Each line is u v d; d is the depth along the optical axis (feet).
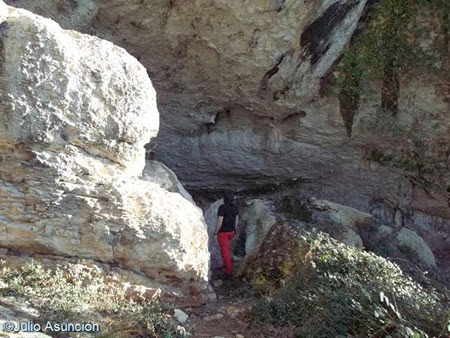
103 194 18.95
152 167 23.86
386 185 33.99
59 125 18.51
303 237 23.62
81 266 18.78
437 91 30.07
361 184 34.12
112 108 19.43
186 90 29.14
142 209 19.44
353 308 17.85
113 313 17.98
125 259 19.33
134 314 17.75
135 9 25.45
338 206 31.35
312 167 33.19
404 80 30.04
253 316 19.98
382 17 29.22
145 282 19.65
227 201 27.66
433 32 29.09
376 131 31.37
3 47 17.87
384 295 17.61
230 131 31.71
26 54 17.98
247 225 30.86
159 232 19.60
